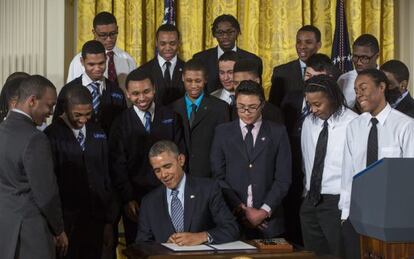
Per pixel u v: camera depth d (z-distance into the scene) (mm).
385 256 2764
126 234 4461
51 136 4016
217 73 5031
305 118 4344
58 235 3580
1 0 5688
